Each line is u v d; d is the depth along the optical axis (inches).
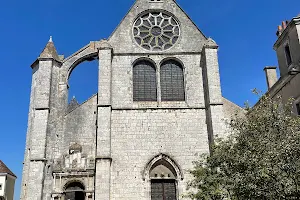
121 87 1601.9
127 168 1454.2
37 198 1358.3
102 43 1638.8
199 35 1717.5
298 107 1327.5
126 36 1705.2
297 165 761.0
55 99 1579.7
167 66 1679.4
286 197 779.4
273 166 784.9
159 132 1521.9
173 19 1763.0
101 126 1482.5
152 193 1445.6
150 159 1467.8
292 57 1393.9
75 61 1689.2
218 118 1489.9
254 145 887.7
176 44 1699.1
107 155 1433.3
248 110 1045.8
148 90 1630.2
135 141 1502.2
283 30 1473.9
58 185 1424.7
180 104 1590.8
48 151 1467.8
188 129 1530.5
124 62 1649.9
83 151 1492.4
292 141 803.4
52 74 1609.3
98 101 1528.1
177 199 1413.6
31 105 1669.5
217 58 1608.0
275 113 963.3
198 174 1185.4
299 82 1317.7
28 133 1608.0
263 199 820.6
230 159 994.1
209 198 1122.7
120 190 1417.3
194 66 1656.0
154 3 1782.7
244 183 846.5
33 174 1395.2
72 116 1553.9
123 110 1555.1
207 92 1560.0
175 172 1462.8
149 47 1699.1
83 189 1429.6
